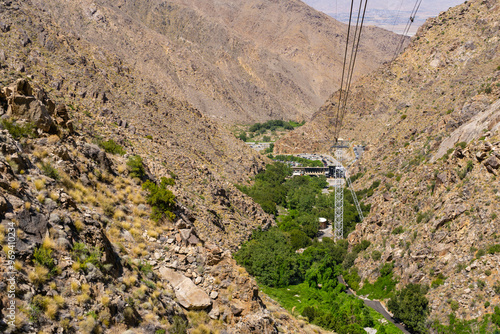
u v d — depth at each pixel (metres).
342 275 96.06
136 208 32.84
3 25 119.38
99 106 109.12
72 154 32.62
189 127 157.00
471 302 65.38
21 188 22.28
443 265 75.56
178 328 22.67
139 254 27.69
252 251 78.94
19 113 30.53
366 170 174.62
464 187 81.88
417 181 103.31
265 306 32.69
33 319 17.00
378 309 78.56
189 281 27.02
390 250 90.56
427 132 146.00
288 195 168.75
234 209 98.94
